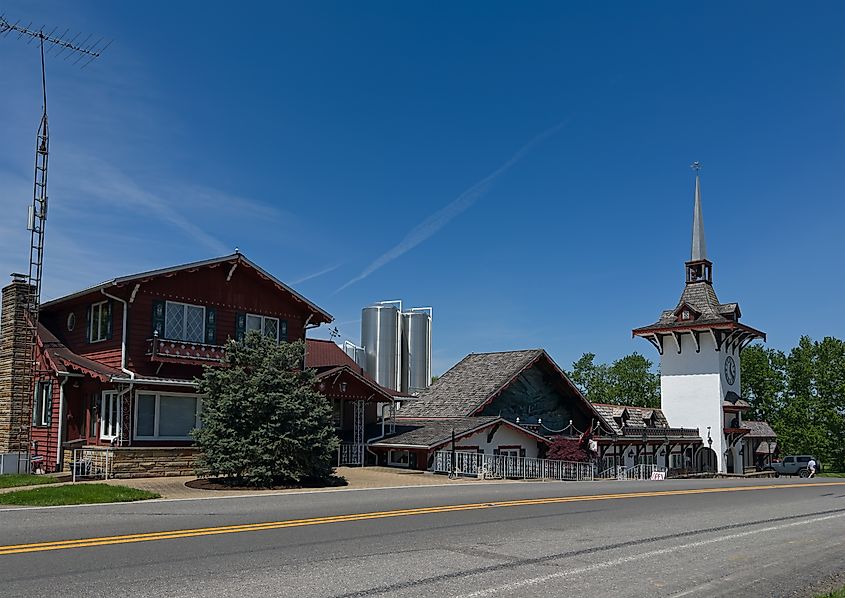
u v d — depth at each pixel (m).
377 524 14.29
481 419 37.34
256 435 23.16
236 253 29.91
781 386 81.31
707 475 53.81
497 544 12.37
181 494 20.20
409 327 46.78
